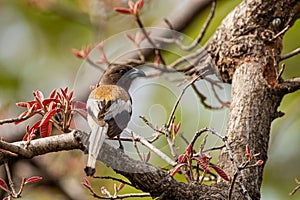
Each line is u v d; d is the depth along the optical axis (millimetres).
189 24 15430
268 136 10195
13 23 17750
